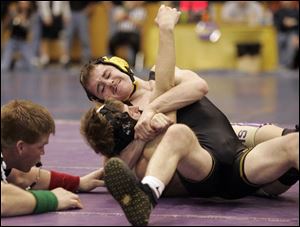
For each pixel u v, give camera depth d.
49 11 35.41
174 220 6.72
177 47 31.94
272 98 21.45
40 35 35.44
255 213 7.05
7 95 22.05
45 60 37.03
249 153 7.23
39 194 6.94
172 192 7.83
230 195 7.52
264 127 8.43
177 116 7.74
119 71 7.82
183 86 7.75
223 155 7.38
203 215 6.95
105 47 37.38
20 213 6.79
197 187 7.44
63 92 23.38
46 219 6.69
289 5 33.00
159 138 7.45
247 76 30.41
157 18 7.87
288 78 29.39
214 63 32.28
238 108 18.81
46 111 7.01
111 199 7.66
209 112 7.78
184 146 6.87
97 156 10.56
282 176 7.57
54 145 11.77
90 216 6.86
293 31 33.09
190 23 32.00
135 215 6.35
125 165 6.33
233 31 32.31
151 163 6.69
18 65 36.44
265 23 33.47
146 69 32.66
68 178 7.91
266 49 32.72
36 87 25.06
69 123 15.44
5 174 7.20
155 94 7.75
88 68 7.86
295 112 17.89
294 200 7.70
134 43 33.66
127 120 7.42
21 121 6.81
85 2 35.00
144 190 6.39
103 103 7.84
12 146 6.85
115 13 34.34
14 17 33.75
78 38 37.16
